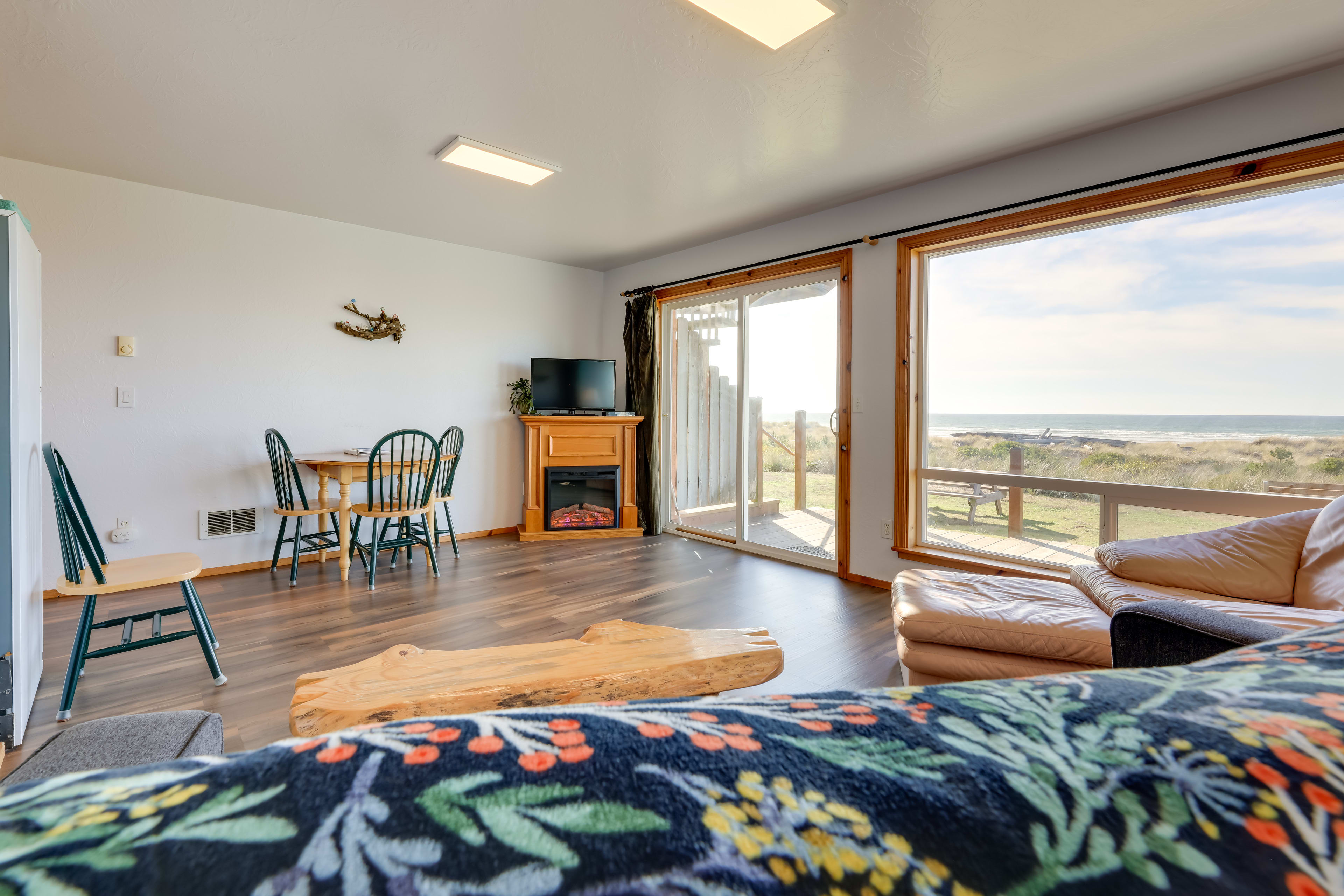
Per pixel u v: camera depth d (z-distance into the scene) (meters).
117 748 0.92
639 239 4.65
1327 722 0.21
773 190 3.56
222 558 3.76
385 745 0.18
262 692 2.17
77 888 0.12
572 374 5.16
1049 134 2.84
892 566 3.57
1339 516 1.91
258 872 0.13
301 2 1.99
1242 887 0.16
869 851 0.16
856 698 0.23
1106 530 2.92
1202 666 0.28
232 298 3.78
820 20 2.04
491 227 4.34
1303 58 2.23
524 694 1.17
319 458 3.62
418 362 4.61
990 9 2.00
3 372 1.80
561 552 4.48
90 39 2.16
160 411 3.54
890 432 3.58
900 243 3.52
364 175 3.36
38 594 2.23
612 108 2.64
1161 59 2.26
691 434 5.16
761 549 4.43
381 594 3.34
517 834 0.15
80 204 3.29
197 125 2.78
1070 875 0.16
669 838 0.16
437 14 2.05
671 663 1.30
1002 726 0.21
